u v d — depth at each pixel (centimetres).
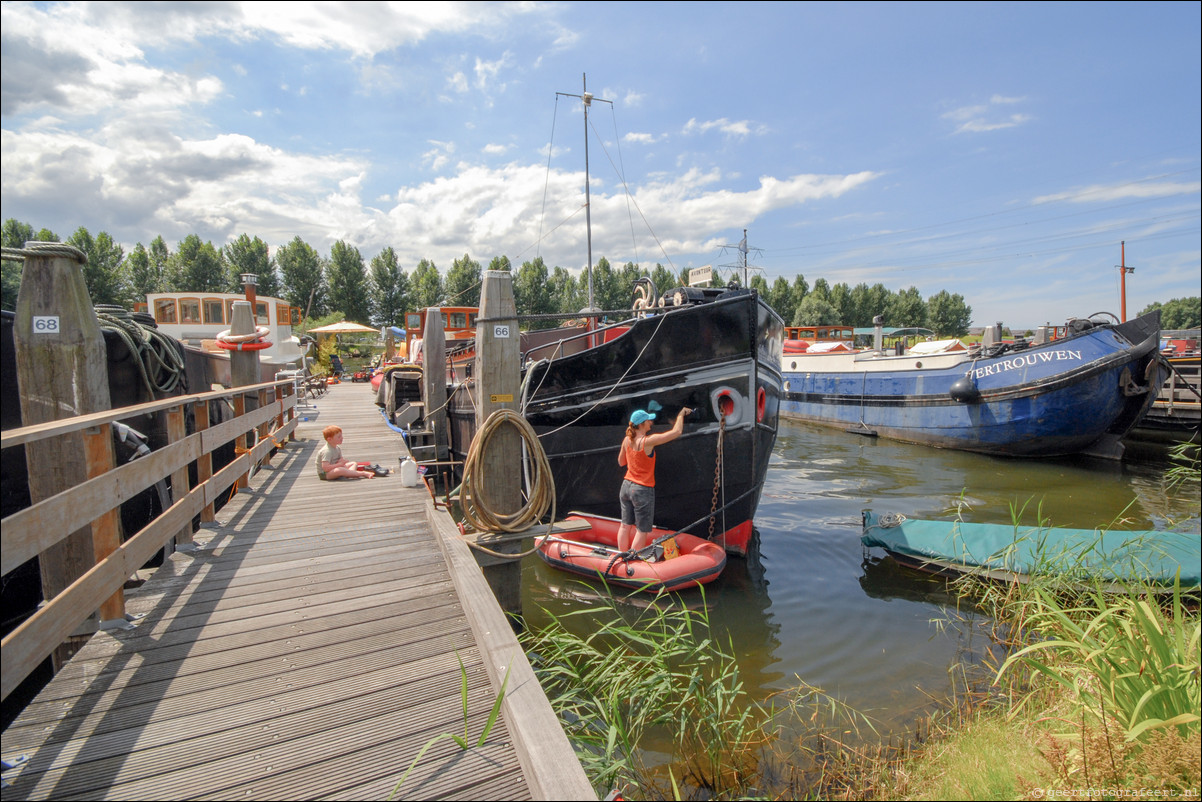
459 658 315
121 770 230
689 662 448
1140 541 508
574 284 6053
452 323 1427
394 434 1094
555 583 611
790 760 332
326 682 292
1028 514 820
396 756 243
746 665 441
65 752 239
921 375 1414
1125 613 372
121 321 530
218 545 489
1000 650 453
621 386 650
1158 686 268
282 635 338
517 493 541
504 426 531
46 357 334
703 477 642
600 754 330
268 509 600
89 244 5228
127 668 301
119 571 314
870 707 383
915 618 512
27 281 333
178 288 5484
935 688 402
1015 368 1211
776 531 761
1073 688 315
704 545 601
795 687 409
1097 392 1116
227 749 244
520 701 263
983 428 1270
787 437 1608
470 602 356
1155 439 1428
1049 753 286
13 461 402
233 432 562
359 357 3841
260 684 290
